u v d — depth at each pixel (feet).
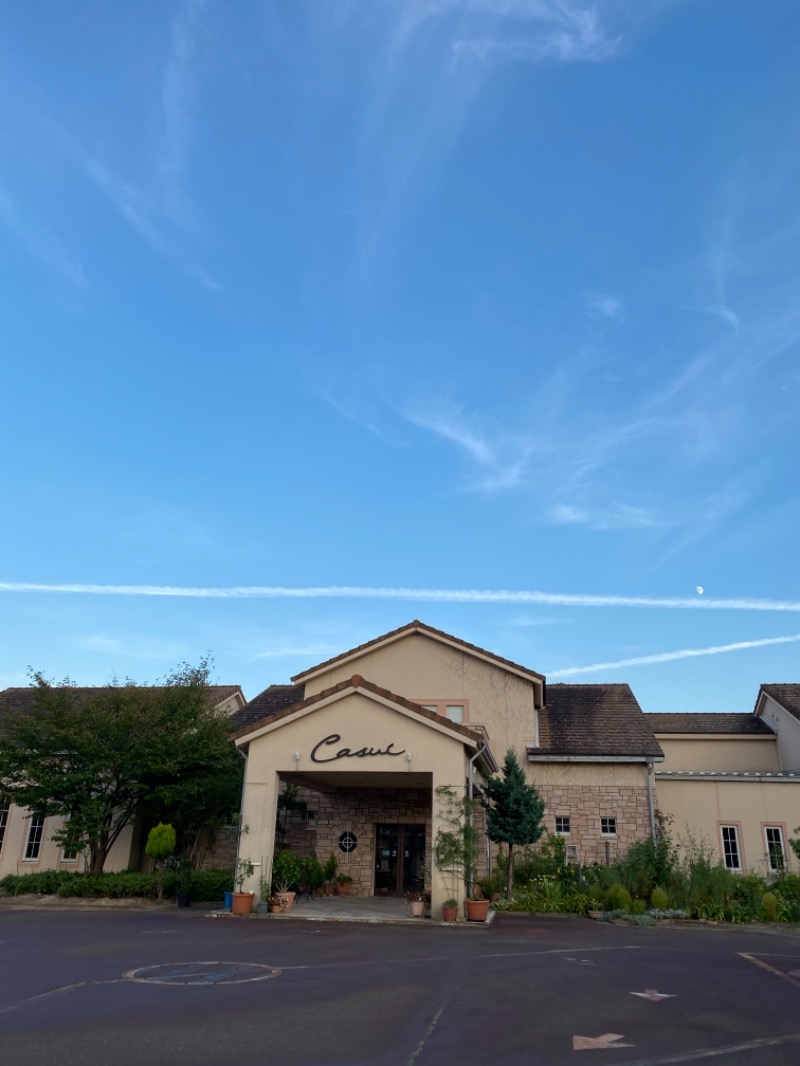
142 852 83.97
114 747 76.02
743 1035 25.73
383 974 34.50
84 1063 21.02
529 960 39.40
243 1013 26.63
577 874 72.95
